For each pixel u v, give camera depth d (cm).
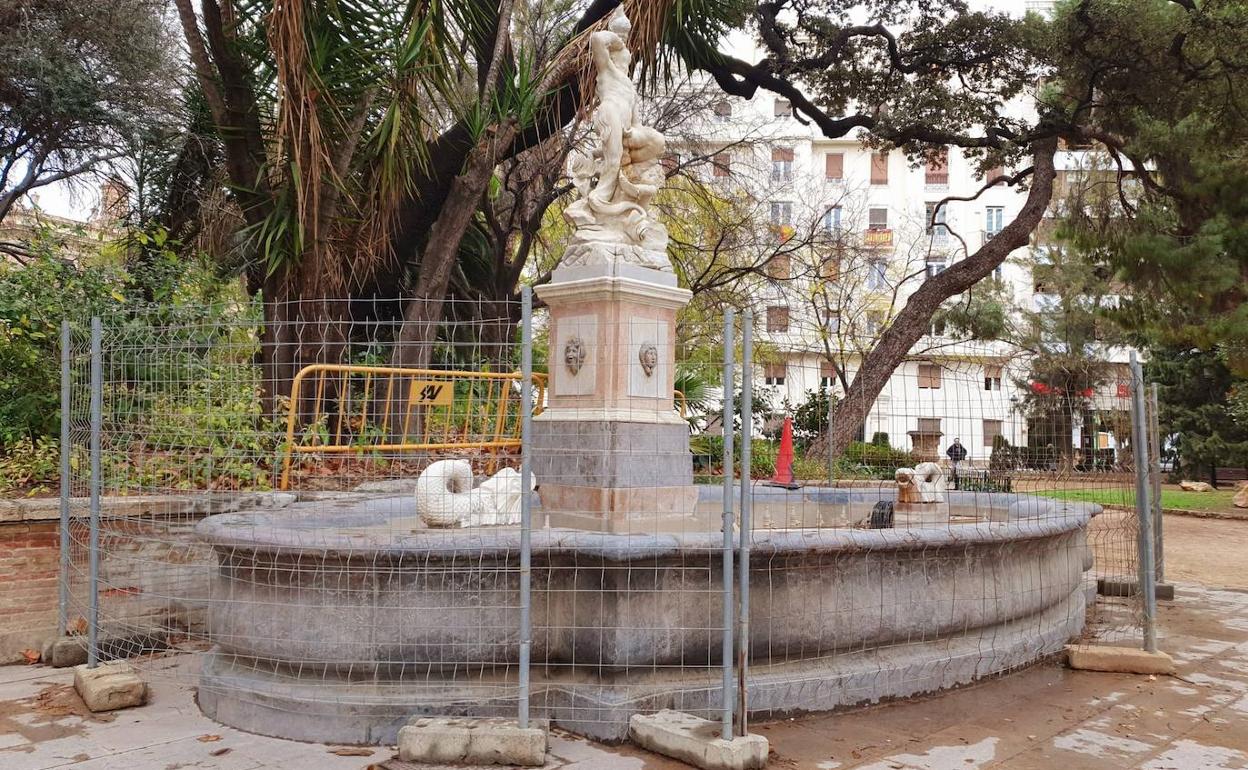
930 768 374
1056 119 1530
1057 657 566
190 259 993
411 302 1051
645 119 1770
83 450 570
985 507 734
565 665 424
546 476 538
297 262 834
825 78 1647
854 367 2567
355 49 806
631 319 525
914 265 3384
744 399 378
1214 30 1360
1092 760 390
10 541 566
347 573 416
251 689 420
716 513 667
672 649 419
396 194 874
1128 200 1834
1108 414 679
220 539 432
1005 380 1988
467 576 418
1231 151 1499
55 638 570
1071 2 1501
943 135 1600
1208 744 415
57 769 368
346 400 786
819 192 2895
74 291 785
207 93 874
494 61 962
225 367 659
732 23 1209
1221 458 2533
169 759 380
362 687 414
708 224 1939
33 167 1102
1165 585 832
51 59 998
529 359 380
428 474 489
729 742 361
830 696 439
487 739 366
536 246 1988
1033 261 2438
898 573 477
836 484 985
